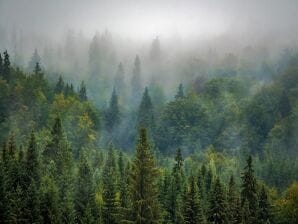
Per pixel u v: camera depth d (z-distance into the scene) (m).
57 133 85.00
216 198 66.06
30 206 60.81
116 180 81.75
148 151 50.34
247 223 69.31
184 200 68.06
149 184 49.66
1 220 58.16
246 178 75.62
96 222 64.88
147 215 49.22
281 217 79.88
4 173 63.44
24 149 94.44
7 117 117.75
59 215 62.19
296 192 81.12
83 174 75.00
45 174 73.88
